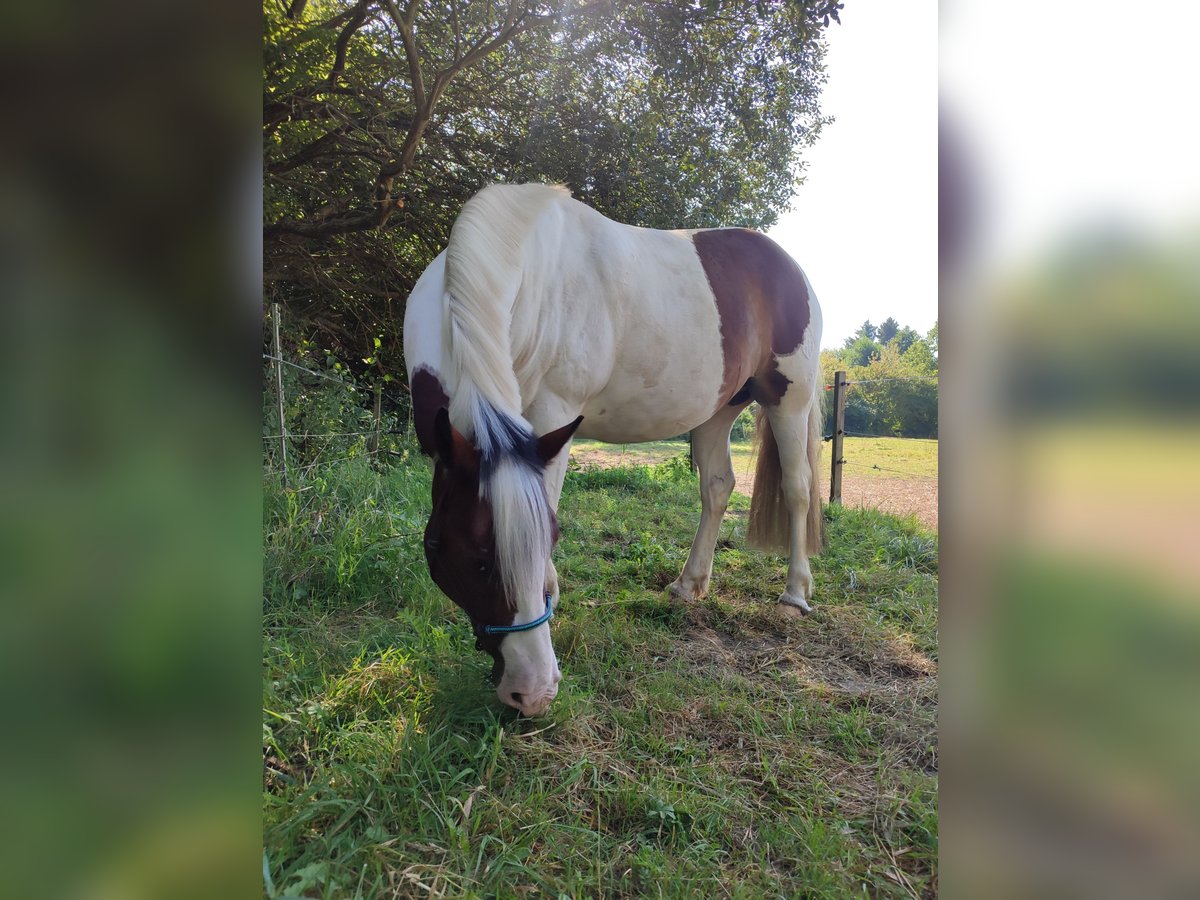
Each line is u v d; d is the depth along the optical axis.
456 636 2.42
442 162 6.11
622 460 9.48
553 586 2.36
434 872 1.38
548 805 1.65
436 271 2.14
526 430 1.68
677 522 4.73
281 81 4.07
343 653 2.20
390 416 5.44
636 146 6.04
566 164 6.07
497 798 1.64
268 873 1.19
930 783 1.84
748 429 13.91
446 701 1.97
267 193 4.85
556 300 2.24
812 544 3.30
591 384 2.38
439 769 1.71
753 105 6.15
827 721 2.15
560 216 2.32
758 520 3.37
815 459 3.31
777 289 3.01
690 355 2.59
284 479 3.32
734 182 6.90
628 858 1.52
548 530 1.63
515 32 4.73
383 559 2.84
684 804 1.68
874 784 1.87
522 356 2.18
